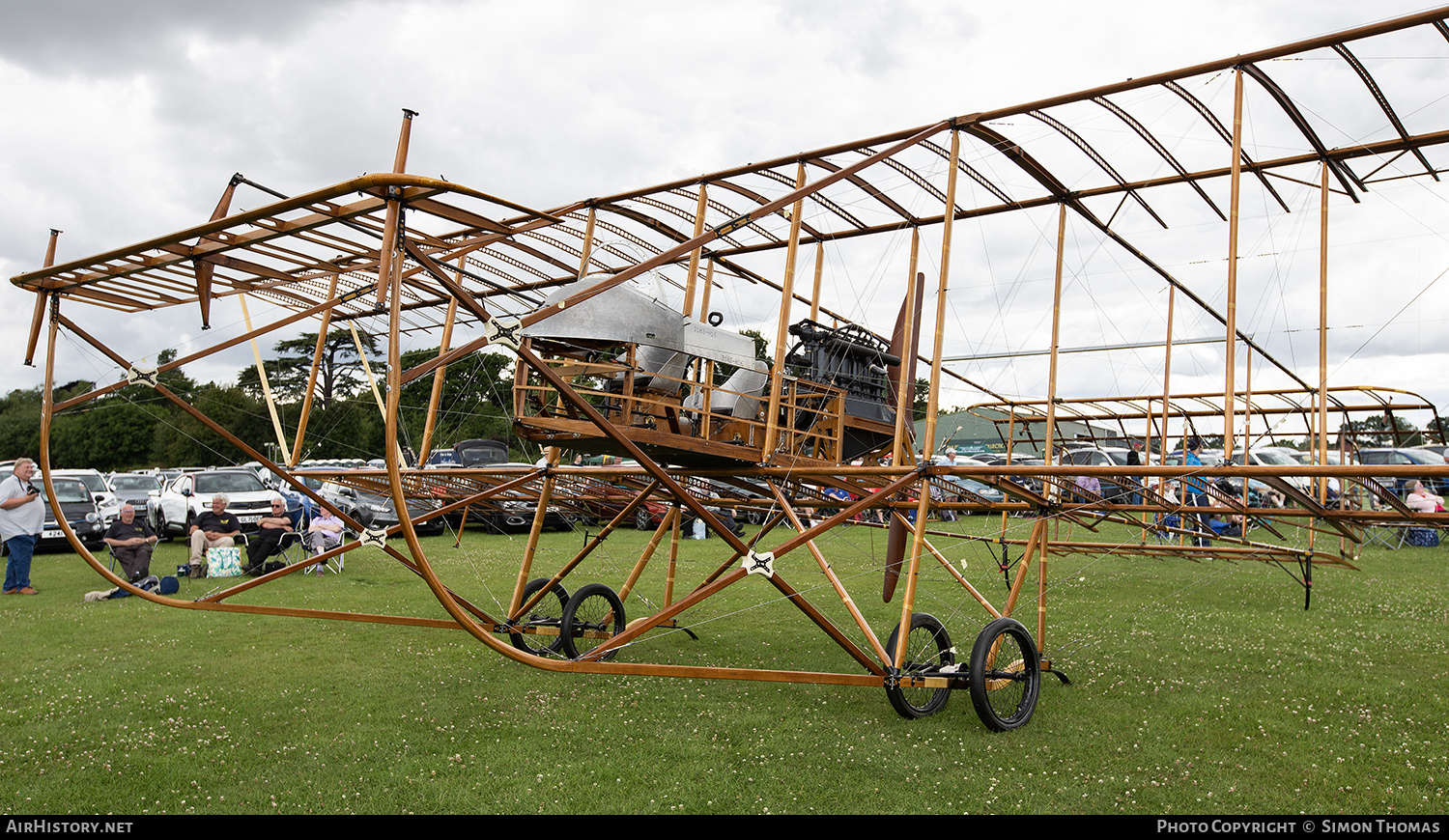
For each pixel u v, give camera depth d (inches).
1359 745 226.7
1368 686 283.4
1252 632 375.9
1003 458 874.8
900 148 297.7
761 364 291.4
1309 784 201.8
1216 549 474.0
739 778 205.2
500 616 397.4
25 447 1841.8
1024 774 209.5
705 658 333.4
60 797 191.8
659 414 273.4
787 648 352.2
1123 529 938.1
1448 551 727.1
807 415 333.1
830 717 255.0
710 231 242.5
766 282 489.1
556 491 370.0
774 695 280.7
